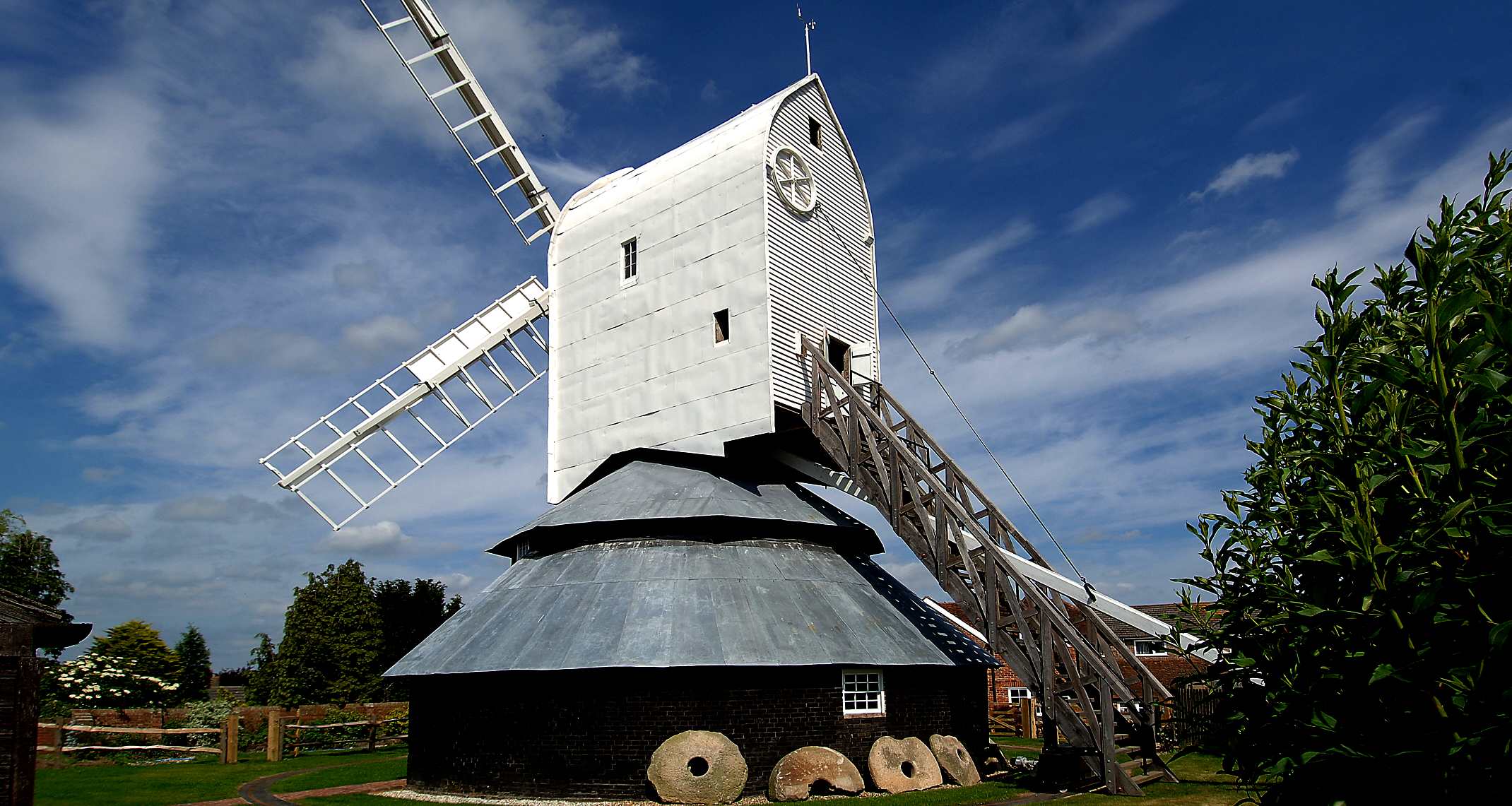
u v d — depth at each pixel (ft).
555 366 104.32
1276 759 24.80
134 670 146.00
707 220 91.91
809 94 96.07
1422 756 21.20
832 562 85.46
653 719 68.18
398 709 141.79
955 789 70.54
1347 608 22.99
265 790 77.97
